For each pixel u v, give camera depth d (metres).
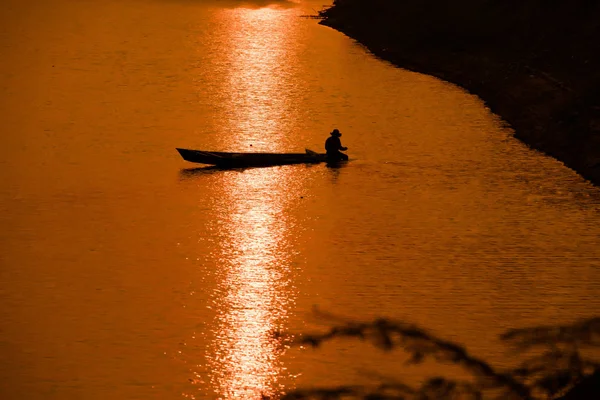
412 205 94.50
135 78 165.00
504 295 71.44
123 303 69.69
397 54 189.12
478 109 140.12
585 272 76.44
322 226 88.19
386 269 77.12
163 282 74.00
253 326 66.00
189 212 91.88
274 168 107.38
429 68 175.12
